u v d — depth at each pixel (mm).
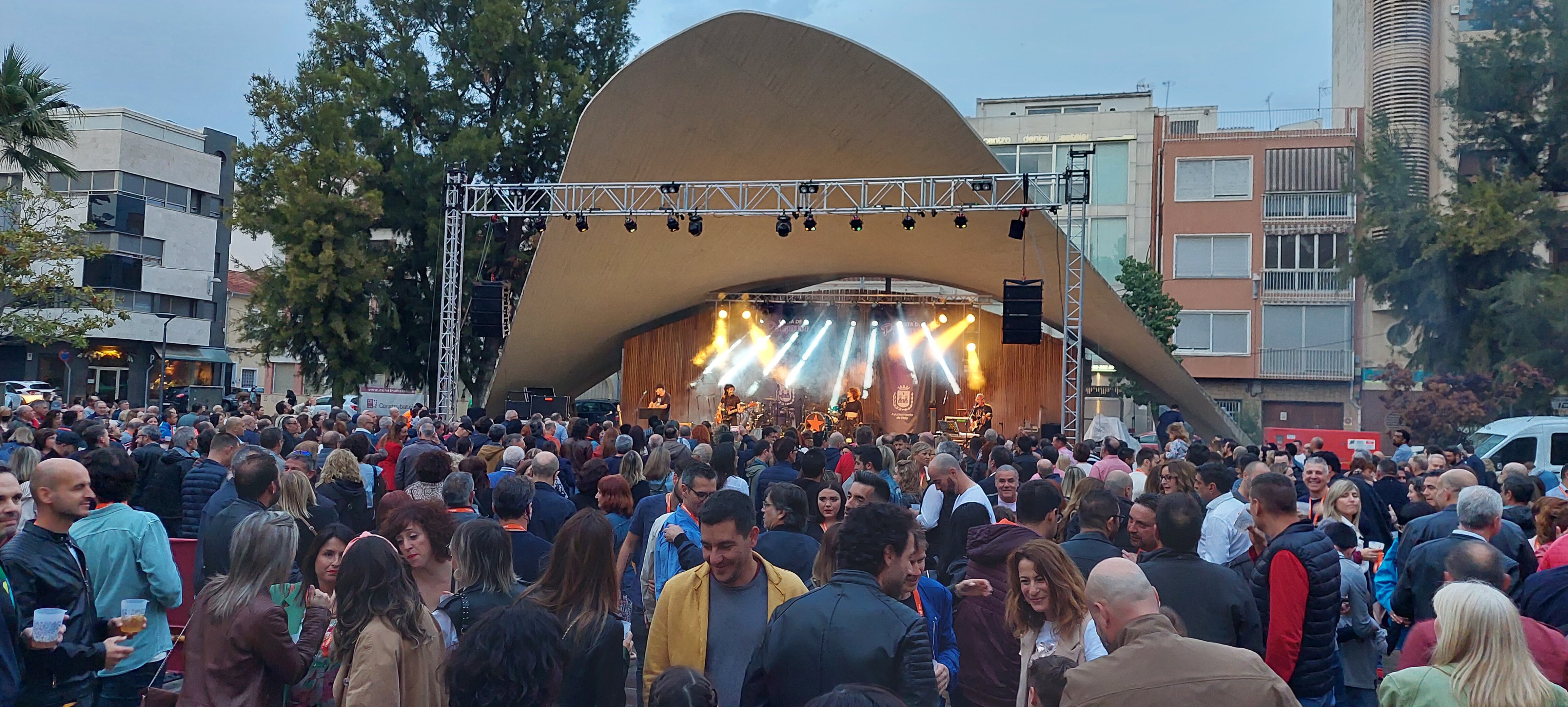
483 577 3875
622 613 5609
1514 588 5266
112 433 11320
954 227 21250
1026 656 3953
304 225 26953
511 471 7891
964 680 4578
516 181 30656
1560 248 22656
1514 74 22828
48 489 4184
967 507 5875
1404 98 30297
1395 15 30625
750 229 22688
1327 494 6277
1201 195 32500
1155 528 4359
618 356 32531
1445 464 9375
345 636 3426
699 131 18391
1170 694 2697
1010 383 28359
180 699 3615
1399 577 5695
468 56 30375
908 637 3309
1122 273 29641
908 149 18047
